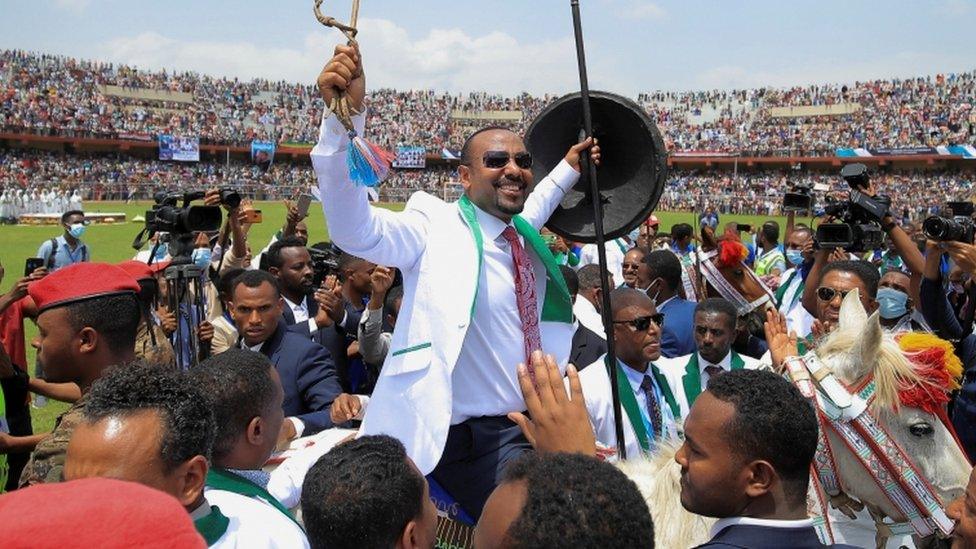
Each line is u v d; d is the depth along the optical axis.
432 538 2.68
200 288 5.52
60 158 66.12
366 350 6.61
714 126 87.19
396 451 2.63
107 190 58.75
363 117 3.45
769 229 14.91
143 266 5.20
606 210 4.47
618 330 5.27
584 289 8.65
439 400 3.72
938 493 3.45
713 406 2.55
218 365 3.29
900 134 72.88
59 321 3.86
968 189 63.28
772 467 2.46
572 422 2.80
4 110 65.19
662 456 3.70
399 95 98.44
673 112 93.25
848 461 3.54
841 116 81.00
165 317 5.54
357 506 2.44
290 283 7.96
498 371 3.94
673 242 16.02
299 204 10.30
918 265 6.74
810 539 2.46
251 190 62.91
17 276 21.23
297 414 5.71
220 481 2.95
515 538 1.88
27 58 76.25
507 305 3.96
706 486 2.54
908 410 3.48
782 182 71.88
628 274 10.16
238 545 2.64
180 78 87.19
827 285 5.98
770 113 85.56
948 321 6.13
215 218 5.20
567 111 4.44
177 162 72.19
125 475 2.31
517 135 4.01
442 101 98.50
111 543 1.40
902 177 68.44
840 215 7.10
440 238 3.90
